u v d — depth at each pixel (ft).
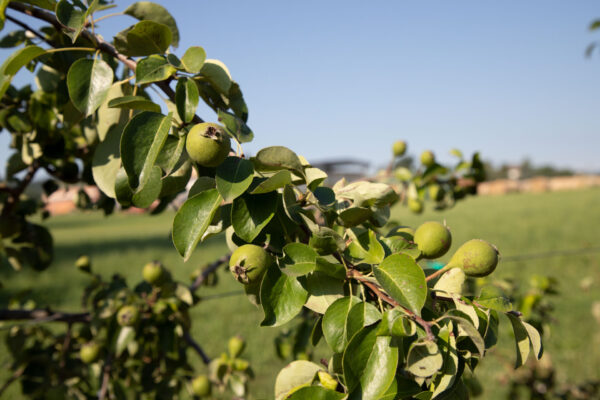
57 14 4.66
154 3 4.94
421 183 10.39
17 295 10.74
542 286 12.33
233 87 5.08
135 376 9.08
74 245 77.61
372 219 4.72
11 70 4.49
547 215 90.89
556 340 22.93
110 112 5.09
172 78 4.55
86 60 4.66
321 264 3.76
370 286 3.77
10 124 7.19
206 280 9.41
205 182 4.09
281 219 4.24
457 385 3.63
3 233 8.78
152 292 8.45
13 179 8.91
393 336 3.43
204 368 18.60
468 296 4.00
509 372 15.72
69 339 9.04
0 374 18.56
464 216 90.48
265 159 3.86
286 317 3.76
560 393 14.03
